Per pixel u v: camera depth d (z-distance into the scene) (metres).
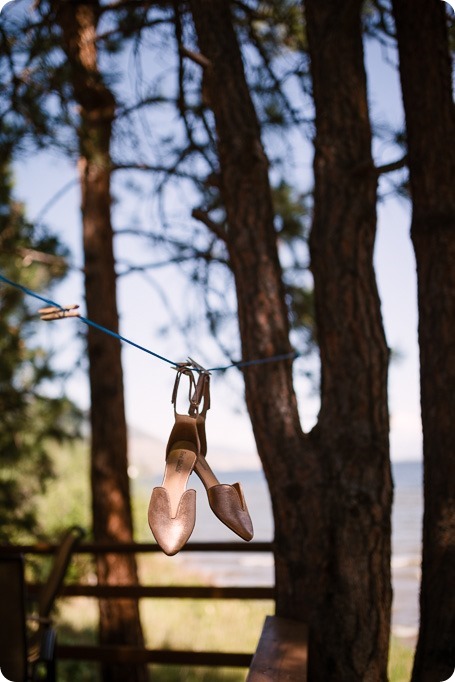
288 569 3.26
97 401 5.93
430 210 3.22
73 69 5.01
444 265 3.18
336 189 3.54
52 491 11.98
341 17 3.65
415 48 3.29
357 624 3.13
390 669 7.34
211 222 4.04
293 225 6.95
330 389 3.39
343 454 3.29
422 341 3.22
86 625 9.84
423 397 3.20
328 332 3.43
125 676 5.29
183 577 16.50
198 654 4.05
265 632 3.00
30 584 4.59
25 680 3.09
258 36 5.96
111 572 5.66
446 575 3.02
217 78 3.73
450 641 2.96
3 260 8.13
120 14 5.73
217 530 44.66
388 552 3.29
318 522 3.24
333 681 3.10
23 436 8.12
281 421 3.39
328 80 3.67
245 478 137.88
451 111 3.26
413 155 3.29
